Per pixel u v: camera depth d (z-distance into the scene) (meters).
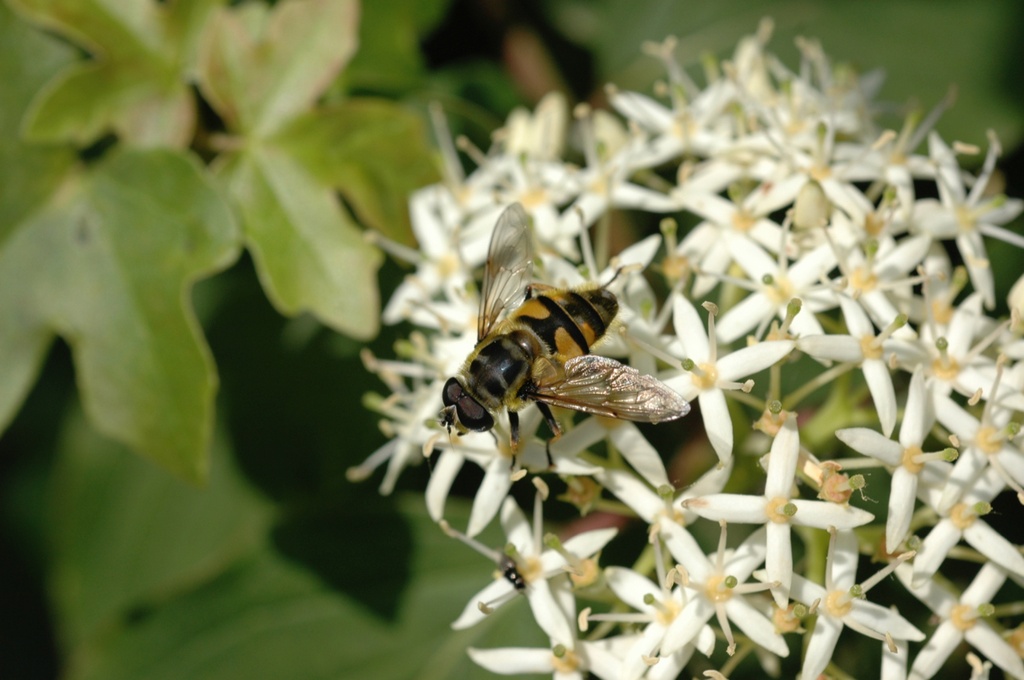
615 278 0.13
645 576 0.13
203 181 0.14
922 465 0.12
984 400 0.13
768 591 0.13
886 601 0.14
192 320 0.14
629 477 0.13
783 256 0.13
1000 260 0.15
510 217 0.13
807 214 0.13
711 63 0.15
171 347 0.14
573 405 0.13
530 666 0.13
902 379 0.14
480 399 0.13
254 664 0.15
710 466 0.14
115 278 0.14
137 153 0.14
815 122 0.14
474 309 0.14
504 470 0.13
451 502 0.15
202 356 0.14
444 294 0.15
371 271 0.14
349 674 0.15
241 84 0.14
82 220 0.14
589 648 0.13
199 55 0.14
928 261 0.13
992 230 0.14
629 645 0.13
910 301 0.13
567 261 0.14
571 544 0.13
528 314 0.13
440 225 0.15
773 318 0.13
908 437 0.12
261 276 0.14
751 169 0.14
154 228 0.14
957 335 0.13
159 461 0.14
